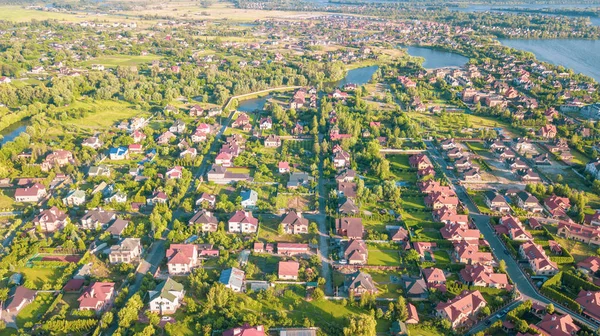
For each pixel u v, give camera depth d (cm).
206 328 19775
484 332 19862
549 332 19375
